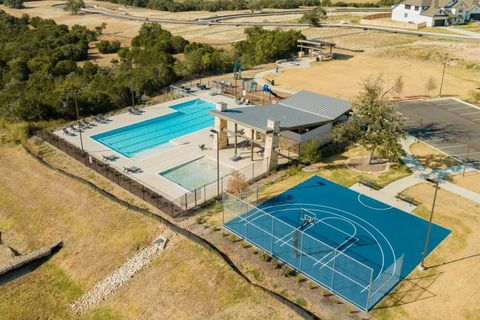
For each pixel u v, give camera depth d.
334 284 29.66
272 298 28.83
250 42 96.38
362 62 86.75
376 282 29.41
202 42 114.56
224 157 48.09
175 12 179.12
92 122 58.84
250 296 29.27
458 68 80.25
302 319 27.19
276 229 35.66
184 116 61.84
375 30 117.69
